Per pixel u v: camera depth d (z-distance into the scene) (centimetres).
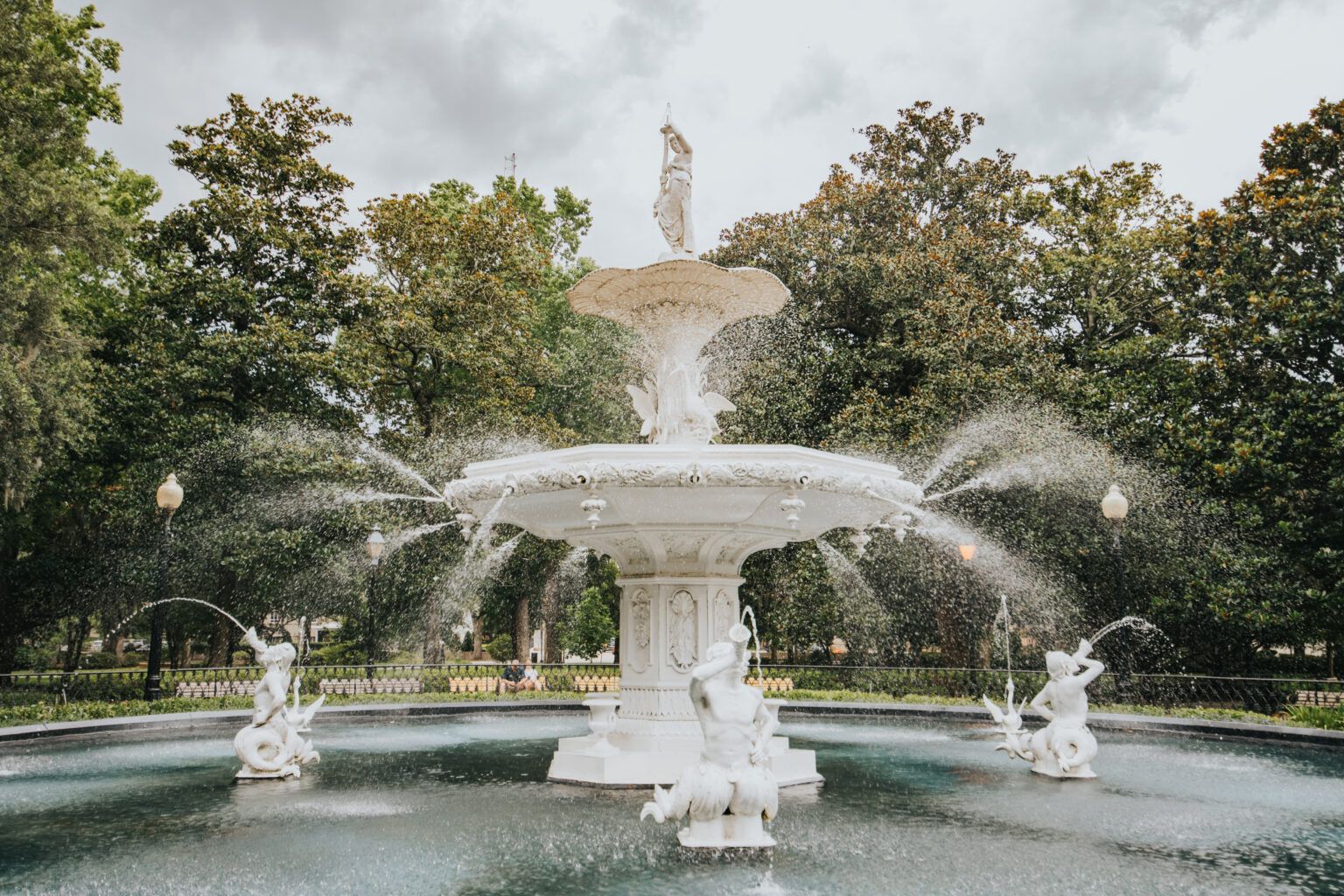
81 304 2097
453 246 2164
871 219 2117
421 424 2186
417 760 813
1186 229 1816
